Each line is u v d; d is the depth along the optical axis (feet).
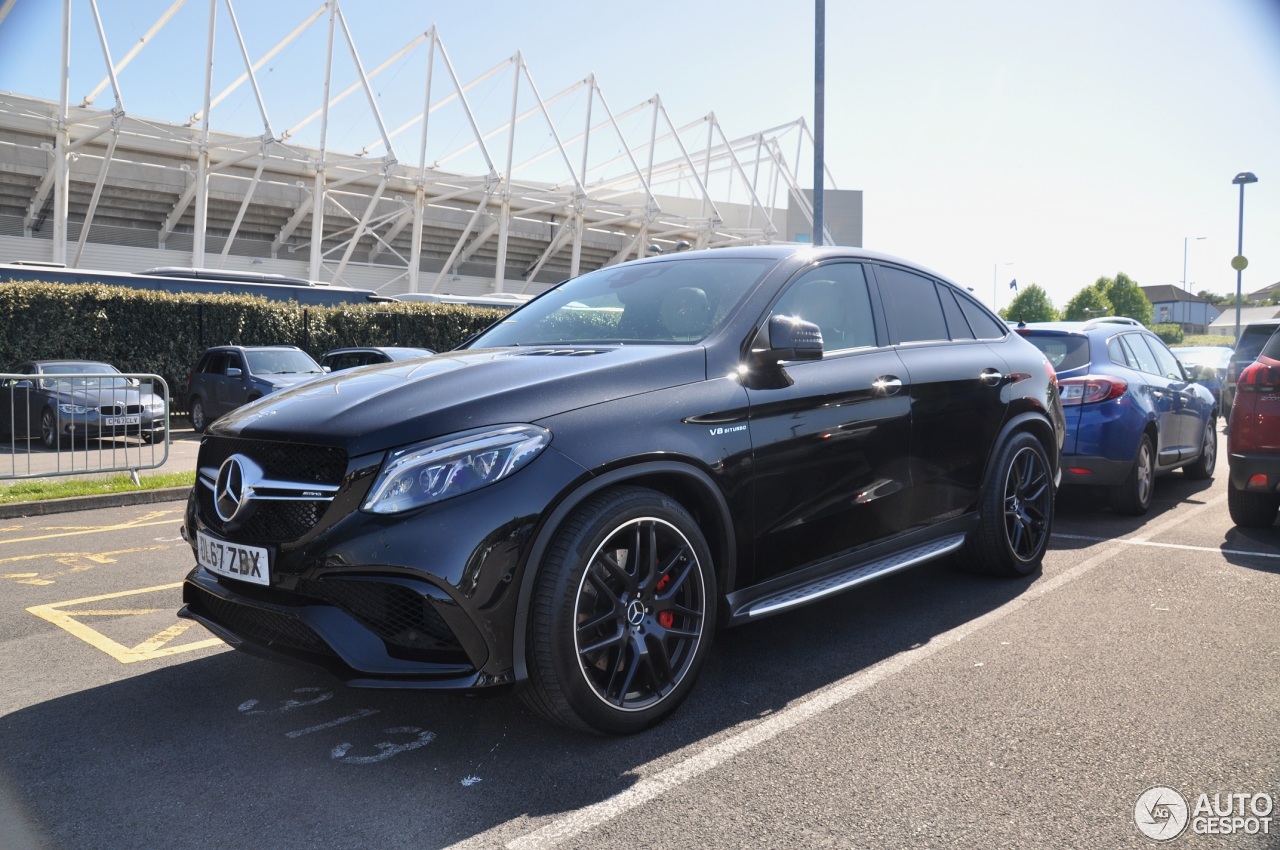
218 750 9.50
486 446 8.88
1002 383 15.31
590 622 9.23
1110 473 21.09
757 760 9.02
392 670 8.66
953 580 16.06
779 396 11.24
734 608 10.77
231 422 10.32
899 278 14.67
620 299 13.10
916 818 7.82
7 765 9.19
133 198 144.77
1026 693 10.64
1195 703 10.26
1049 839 7.44
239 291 69.97
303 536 8.91
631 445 9.54
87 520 24.82
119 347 59.26
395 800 8.34
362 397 9.76
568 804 8.20
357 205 163.12
